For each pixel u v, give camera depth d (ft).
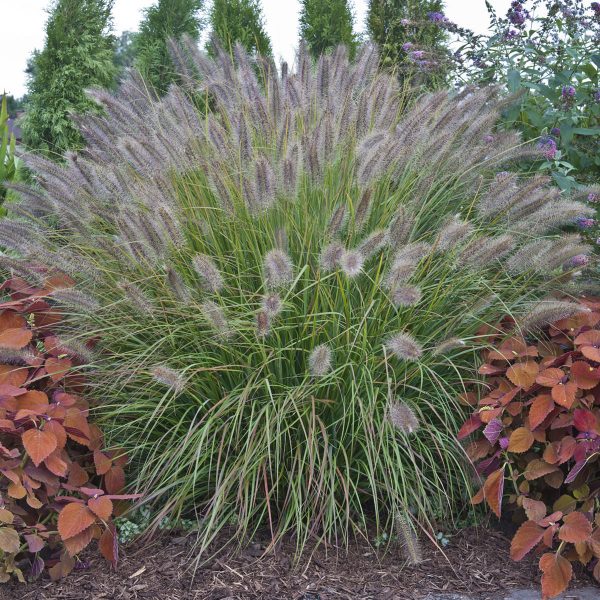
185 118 13.46
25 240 11.89
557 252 10.87
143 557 9.95
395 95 13.91
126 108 13.99
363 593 9.21
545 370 10.19
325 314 10.80
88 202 12.92
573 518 9.13
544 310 10.45
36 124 27.30
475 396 11.00
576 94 16.90
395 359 10.97
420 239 12.55
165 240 10.91
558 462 9.82
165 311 10.98
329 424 10.91
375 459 10.00
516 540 9.35
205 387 10.96
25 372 10.67
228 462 10.80
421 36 21.90
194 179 12.75
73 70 26.71
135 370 10.53
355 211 11.08
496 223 12.96
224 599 9.03
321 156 11.48
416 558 9.07
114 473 10.46
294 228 11.51
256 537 10.44
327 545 10.18
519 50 17.78
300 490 9.94
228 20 27.30
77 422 10.23
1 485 9.38
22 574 9.28
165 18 29.14
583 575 9.57
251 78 14.47
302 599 9.07
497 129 17.42
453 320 11.33
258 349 10.78
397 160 12.02
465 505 10.91
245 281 11.50
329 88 13.33
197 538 9.84
